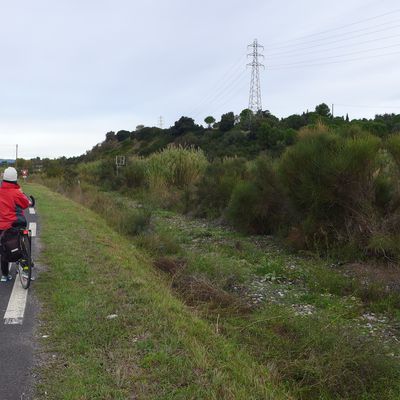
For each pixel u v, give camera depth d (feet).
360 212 31.91
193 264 29.40
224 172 61.31
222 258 32.27
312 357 15.72
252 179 48.29
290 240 35.91
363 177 32.01
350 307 22.08
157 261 30.01
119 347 14.83
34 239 33.68
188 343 15.03
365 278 26.45
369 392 14.47
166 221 53.47
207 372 13.24
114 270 24.34
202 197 58.80
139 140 260.83
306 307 22.63
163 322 16.75
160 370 13.28
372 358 15.31
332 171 31.81
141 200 74.84
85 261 26.27
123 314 17.56
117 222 45.09
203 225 50.01
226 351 15.15
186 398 11.93
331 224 33.01
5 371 13.48
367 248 29.91
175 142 204.23
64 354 14.57
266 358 16.47
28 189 87.35
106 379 12.81
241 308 21.83
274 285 26.68
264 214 42.14
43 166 179.42
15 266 26.16
